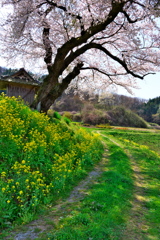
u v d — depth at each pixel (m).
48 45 12.18
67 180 6.74
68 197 5.53
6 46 11.82
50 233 3.54
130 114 67.12
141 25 12.15
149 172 9.65
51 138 8.13
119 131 41.22
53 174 5.89
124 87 16.44
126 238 3.62
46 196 5.30
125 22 11.69
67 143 9.59
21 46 12.12
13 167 5.17
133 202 5.64
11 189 4.51
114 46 13.45
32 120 8.84
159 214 4.86
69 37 12.57
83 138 12.62
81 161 8.88
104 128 46.38
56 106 69.75
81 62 13.15
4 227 3.81
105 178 7.47
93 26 10.63
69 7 9.93
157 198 6.05
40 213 4.45
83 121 56.12
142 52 12.47
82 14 10.32
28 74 16.09
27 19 10.70
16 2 10.26
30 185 5.05
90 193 5.77
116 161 11.16
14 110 8.80
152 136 37.84
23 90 16.20
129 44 13.05
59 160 6.45
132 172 9.33
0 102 8.59
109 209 4.72
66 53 11.51
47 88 11.90
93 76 16.84
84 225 3.85
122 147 18.42
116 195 5.70
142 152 16.48
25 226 3.86
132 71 13.63
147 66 13.69
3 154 5.69
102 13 10.58
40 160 6.51
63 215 4.34
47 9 11.26
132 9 10.70
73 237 3.40
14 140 6.19
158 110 104.25
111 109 66.00
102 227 3.81
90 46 11.91
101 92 19.39
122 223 4.20
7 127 6.49
